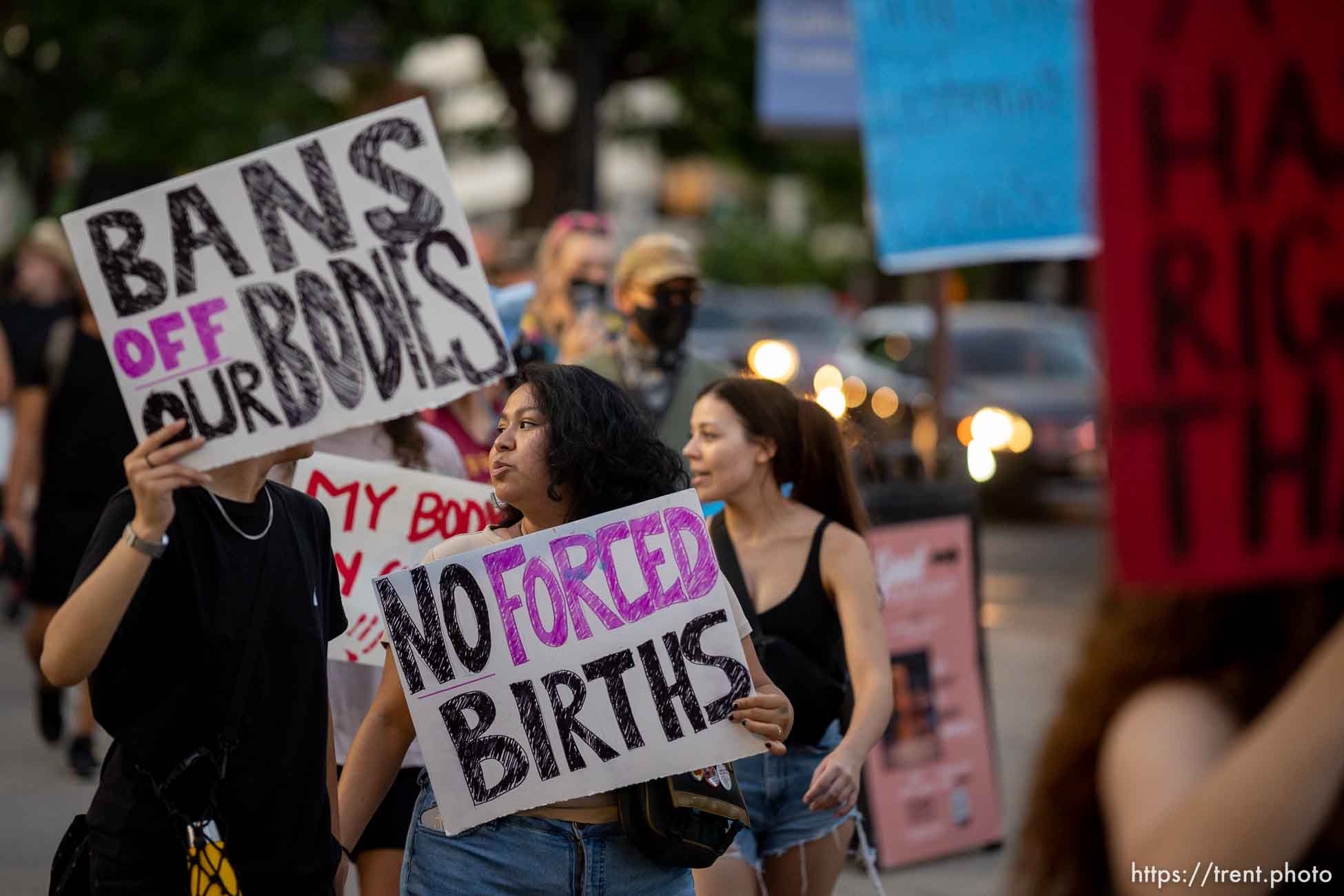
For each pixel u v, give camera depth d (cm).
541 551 384
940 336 943
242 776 338
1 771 820
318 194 351
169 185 348
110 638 321
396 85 547
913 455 803
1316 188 199
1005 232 826
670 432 644
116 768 343
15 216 2952
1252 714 209
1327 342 198
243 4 2038
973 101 827
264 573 345
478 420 612
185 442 331
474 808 375
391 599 380
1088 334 2123
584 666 379
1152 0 199
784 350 1505
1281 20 198
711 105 2386
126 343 348
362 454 541
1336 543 198
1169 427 199
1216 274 199
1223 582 198
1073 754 222
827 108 1558
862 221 3378
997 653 1162
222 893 323
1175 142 199
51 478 788
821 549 483
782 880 484
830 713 471
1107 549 208
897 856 743
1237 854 185
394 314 354
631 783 374
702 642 382
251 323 349
